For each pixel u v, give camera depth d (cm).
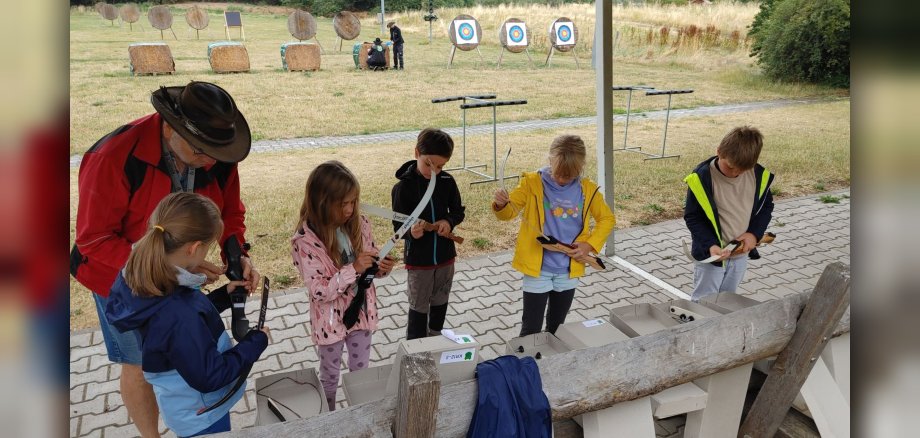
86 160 222
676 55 1873
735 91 1513
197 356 182
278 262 502
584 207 317
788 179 790
